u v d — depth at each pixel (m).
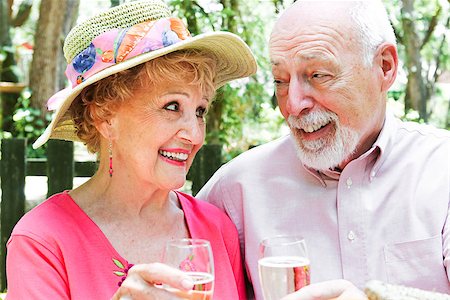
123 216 1.94
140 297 1.43
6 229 3.82
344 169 2.12
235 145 5.84
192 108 1.89
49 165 3.72
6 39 10.14
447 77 10.84
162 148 1.89
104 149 1.96
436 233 2.08
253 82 5.54
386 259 2.08
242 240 2.26
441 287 2.06
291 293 1.50
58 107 1.86
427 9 8.13
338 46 2.00
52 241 1.79
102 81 1.86
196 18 5.17
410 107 8.22
